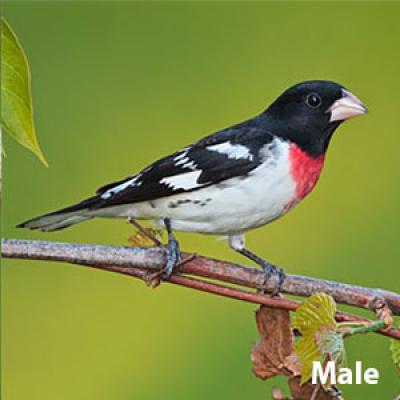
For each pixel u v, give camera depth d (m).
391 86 12.18
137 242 6.31
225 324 10.36
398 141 12.02
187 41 12.08
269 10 12.29
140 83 11.83
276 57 12.20
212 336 10.35
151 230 7.45
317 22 12.34
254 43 12.12
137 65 11.91
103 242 10.80
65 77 11.68
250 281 5.90
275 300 5.45
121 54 11.89
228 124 11.79
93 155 11.31
